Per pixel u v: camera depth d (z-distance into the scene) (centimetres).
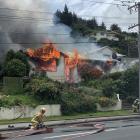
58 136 2300
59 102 4419
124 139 2080
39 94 4409
